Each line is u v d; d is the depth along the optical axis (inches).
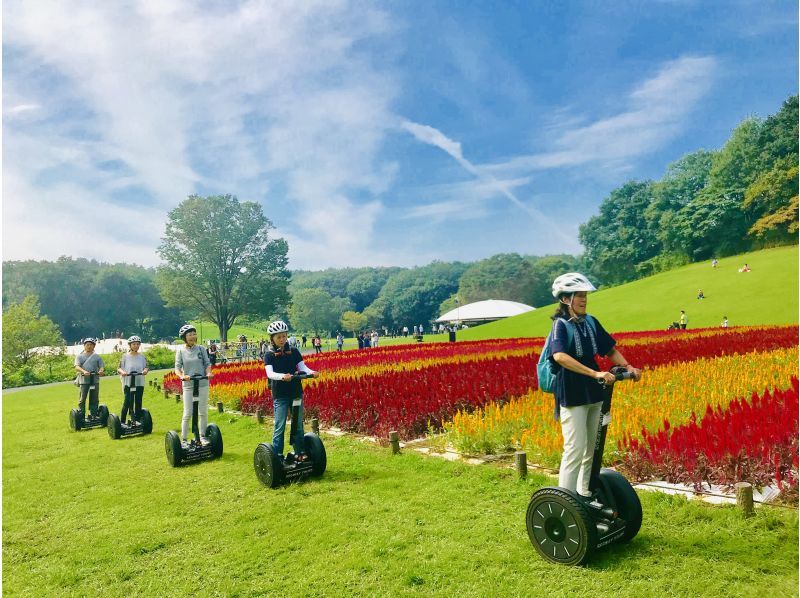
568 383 166.1
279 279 2512.3
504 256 5546.3
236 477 285.7
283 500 241.8
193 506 243.8
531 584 152.6
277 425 271.1
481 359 756.0
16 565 193.0
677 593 142.2
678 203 3715.6
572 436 167.6
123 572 180.9
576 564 159.2
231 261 2420.0
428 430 363.3
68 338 3799.2
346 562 174.1
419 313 5777.6
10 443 420.8
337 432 392.5
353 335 5191.9
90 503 256.7
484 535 187.5
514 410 340.5
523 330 1900.8
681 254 3403.1
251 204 2433.6
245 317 2615.7
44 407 674.8
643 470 235.9
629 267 3875.5
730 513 187.3
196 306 2423.7
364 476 271.0
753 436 224.8
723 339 813.9
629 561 159.9
